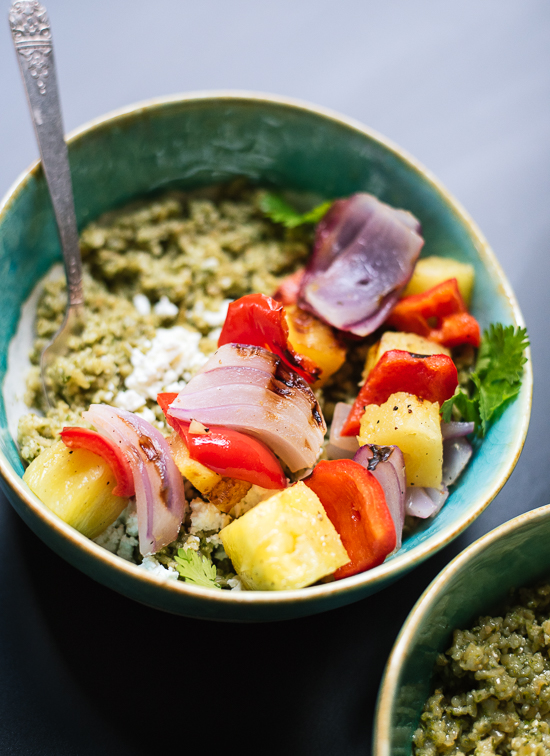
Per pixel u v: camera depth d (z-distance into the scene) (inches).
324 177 15.0
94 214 14.4
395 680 11.8
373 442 13.2
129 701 13.3
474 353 14.2
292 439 12.9
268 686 13.4
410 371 13.3
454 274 14.2
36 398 13.8
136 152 14.3
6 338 13.6
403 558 12.1
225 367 12.9
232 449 12.6
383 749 11.5
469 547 12.4
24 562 13.7
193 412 12.8
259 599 11.7
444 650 13.1
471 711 12.7
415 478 13.3
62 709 13.2
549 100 16.7
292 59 16.7
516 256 15.8
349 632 13.7
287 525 12.3
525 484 14.7
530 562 13.2
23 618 13.5
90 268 14.4
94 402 13.7
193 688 13.4
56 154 13.3
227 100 14.3
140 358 13.9
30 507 12.0
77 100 16.0
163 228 14.8
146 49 16.5
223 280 14.5
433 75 16.8
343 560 12.4
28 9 12.9
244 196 15.2
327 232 14.4
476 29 17.0
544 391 15.2
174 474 12.7
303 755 13.2
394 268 14.1
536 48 17.0
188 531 12.9
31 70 13.0
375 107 16.5
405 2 17.0
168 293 14.4
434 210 14.4
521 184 16.2
